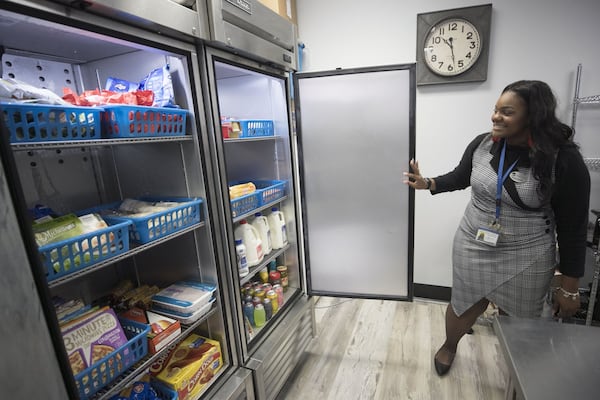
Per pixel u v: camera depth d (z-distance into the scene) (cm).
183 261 135
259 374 138
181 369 119
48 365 69
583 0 183
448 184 166
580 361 69
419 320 226
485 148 150
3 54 106
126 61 125
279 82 169
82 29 80
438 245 243
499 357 187
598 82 189
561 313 150
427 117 225
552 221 139
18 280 63
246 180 196
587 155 199
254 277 198
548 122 125
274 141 182
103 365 93
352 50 235
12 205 63
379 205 176
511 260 144
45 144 78
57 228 84
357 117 167
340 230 185
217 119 120
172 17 96
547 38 193
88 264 87
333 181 179
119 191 141
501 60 204
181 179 125
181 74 113
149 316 120
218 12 111
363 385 171
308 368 185
